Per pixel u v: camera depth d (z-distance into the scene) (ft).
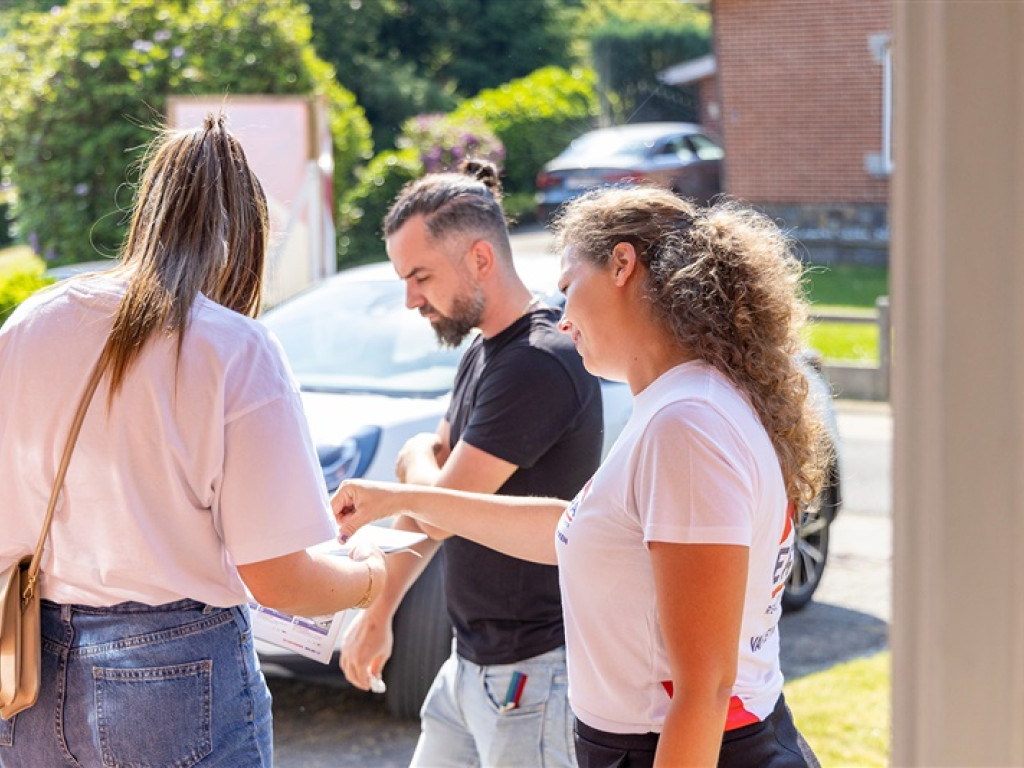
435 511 7.02
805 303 5.87
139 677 5.89
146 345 5.73
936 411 3.23
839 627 16.69
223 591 6.00
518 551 7.02
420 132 59.16
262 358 5.89
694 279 5.50
